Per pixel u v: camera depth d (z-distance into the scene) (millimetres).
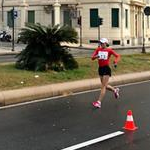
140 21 70938
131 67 23203
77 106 13297
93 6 61906
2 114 11922
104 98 14930
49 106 13281
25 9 64562
